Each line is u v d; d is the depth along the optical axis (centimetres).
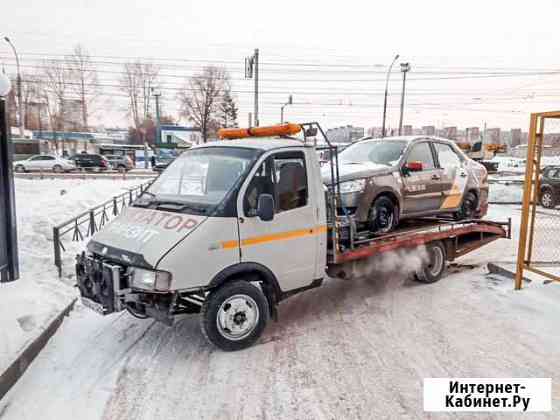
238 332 452
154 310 425
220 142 530
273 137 548
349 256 573
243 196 450
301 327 524
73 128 5322
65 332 492
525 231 621
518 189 1958
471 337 489
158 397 369
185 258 410
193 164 507
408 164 675
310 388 385
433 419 341
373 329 516
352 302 617
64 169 3497
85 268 457
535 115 600
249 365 425
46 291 571
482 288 670
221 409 353
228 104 5238
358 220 620
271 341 482
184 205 461
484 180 856
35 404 354
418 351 456
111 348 458
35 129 5628
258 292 462
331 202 550
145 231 442
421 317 554
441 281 724
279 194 479
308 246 508
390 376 405
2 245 562
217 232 429
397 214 677
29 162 3462
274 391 379
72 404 356
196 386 387
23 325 466
